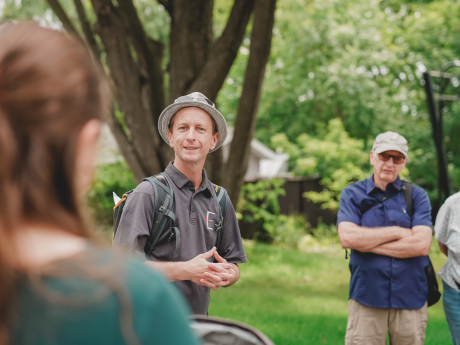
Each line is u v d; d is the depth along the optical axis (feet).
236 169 18.35
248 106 17.81
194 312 6.91
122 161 33.30
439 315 18.76
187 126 7.25
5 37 2.06
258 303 19.44
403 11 61.98
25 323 1.86
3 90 1.96
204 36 18.66
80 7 19.63
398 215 9.80
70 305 1.86
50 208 2.02
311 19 54.95
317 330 15.48
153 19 32.01
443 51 52.95
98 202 31.53
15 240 1.91
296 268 27.81
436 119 18.20
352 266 9.87
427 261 9.66
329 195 38.73
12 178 1.94
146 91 18.67
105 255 2.07
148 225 6.68
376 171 9.95
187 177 7.22
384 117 55.57
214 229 7.34
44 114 1.97
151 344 1.96
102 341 1.89
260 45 17.02
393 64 56.13
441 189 18.04
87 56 2.19
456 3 51.98
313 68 55.98
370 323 9.52
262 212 37.27
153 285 2.04
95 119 2.14
